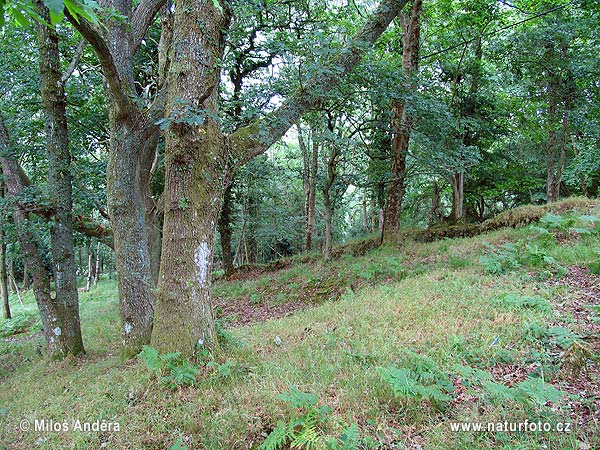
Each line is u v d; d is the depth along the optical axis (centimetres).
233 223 1989
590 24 1133
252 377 434
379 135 1341
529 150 1622
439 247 1059
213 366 459
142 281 712
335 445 284
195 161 515
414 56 1133
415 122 1106
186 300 505
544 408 310
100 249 2856
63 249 805
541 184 1655
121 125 728
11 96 927
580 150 1625
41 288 794
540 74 1287
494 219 1180
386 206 1262
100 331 1034
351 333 540
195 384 437
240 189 1930
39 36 785
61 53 938
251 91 617
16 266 2700
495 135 1507
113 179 729
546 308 502
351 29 1255
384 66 823
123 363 650
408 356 420
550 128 1341
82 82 942
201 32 517
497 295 581
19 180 815
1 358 940
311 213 1833
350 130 1412
